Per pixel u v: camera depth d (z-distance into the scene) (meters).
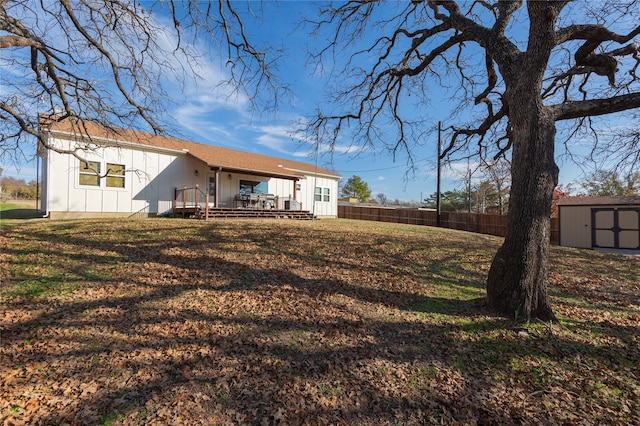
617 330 4.32
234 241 8.79
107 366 3.16
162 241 8.22
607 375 3.23
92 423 2.42
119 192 13.55
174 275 5.87
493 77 6.86
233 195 17.70
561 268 8.10
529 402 2.80
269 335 3.92
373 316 4.61
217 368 3.20
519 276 4.42
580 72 5.78
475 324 4.27
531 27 4.22
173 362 3.27
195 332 3.91
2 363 3.12
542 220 4.37
